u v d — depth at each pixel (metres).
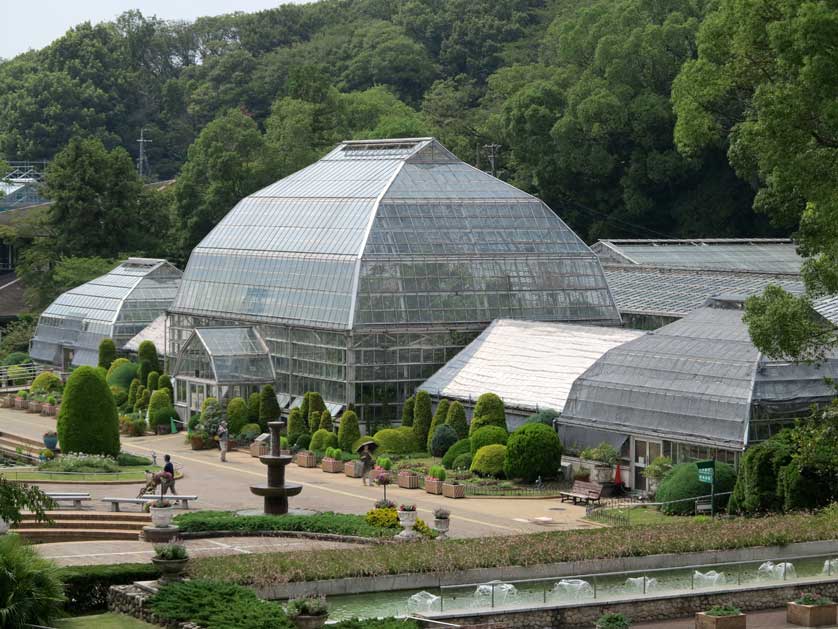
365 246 94.25
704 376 73.12
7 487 46.53
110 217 158.00
